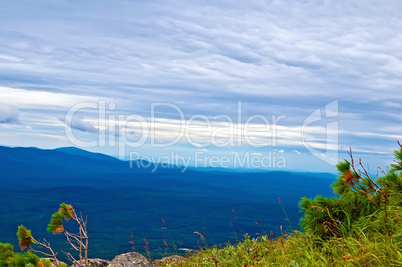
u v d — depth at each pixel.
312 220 6.11
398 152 6.07
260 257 6.94
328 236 6.02
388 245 4.87
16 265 5.58
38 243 5.93
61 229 6.10
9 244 5.83
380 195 5.93
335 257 5.34
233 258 7.41
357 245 5.23
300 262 5.65
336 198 6.25
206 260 7.90
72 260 6.09
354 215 6.01
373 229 5.54
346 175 6.12
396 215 5.50
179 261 8.34
